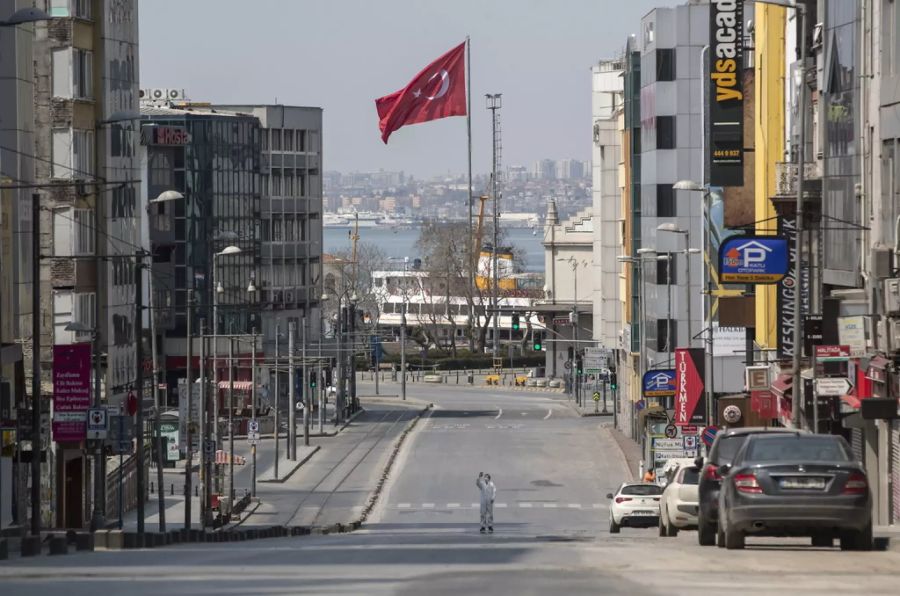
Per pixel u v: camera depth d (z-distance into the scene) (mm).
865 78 112625
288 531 135625
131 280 171375
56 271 153875
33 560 60844
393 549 67625
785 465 59875
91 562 57375
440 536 108250
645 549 64125
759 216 177750
